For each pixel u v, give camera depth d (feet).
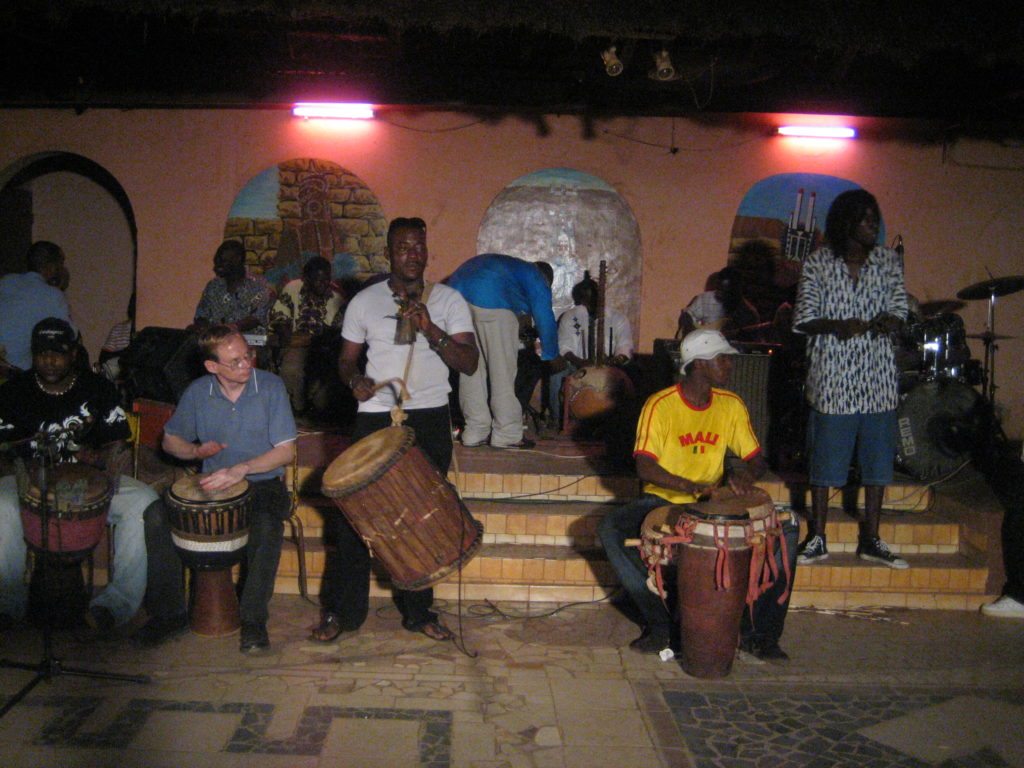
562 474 19.97
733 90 25.75
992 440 22.06
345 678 14.73
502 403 22.09
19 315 22.59
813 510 18.71
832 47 21.03
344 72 25.79
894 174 27.73
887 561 18.57
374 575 18.28
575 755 12.69
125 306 32.81
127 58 25.50
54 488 15.03
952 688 15.03
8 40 24.70
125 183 27.63
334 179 27.68
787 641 16.75
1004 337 24.40
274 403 16.62
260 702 13.85
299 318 27.78
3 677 14.38
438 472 14.67
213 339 16.06
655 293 28.04
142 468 20.01
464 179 27.71
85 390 16.99
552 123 27.61
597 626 17.08
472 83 25.82
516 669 15.25
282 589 18.31
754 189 27.76
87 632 16.33
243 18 22.24
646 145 27.68
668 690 14.67
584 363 25.58
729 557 14.48
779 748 13.01
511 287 21.71
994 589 18.61
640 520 16.42
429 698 14.17
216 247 27.78
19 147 27.55
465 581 18.20
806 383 18.62
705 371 16.15
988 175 27.73
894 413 18.35
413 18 20.72
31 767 11.94
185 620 16.42
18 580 16.08
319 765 12.22
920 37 20.97
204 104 26.35
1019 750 13.12
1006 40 20.92
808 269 18.22
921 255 27.96
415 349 15.80
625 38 21.40
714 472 16.58
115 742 12.60
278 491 16.62
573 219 27.89
